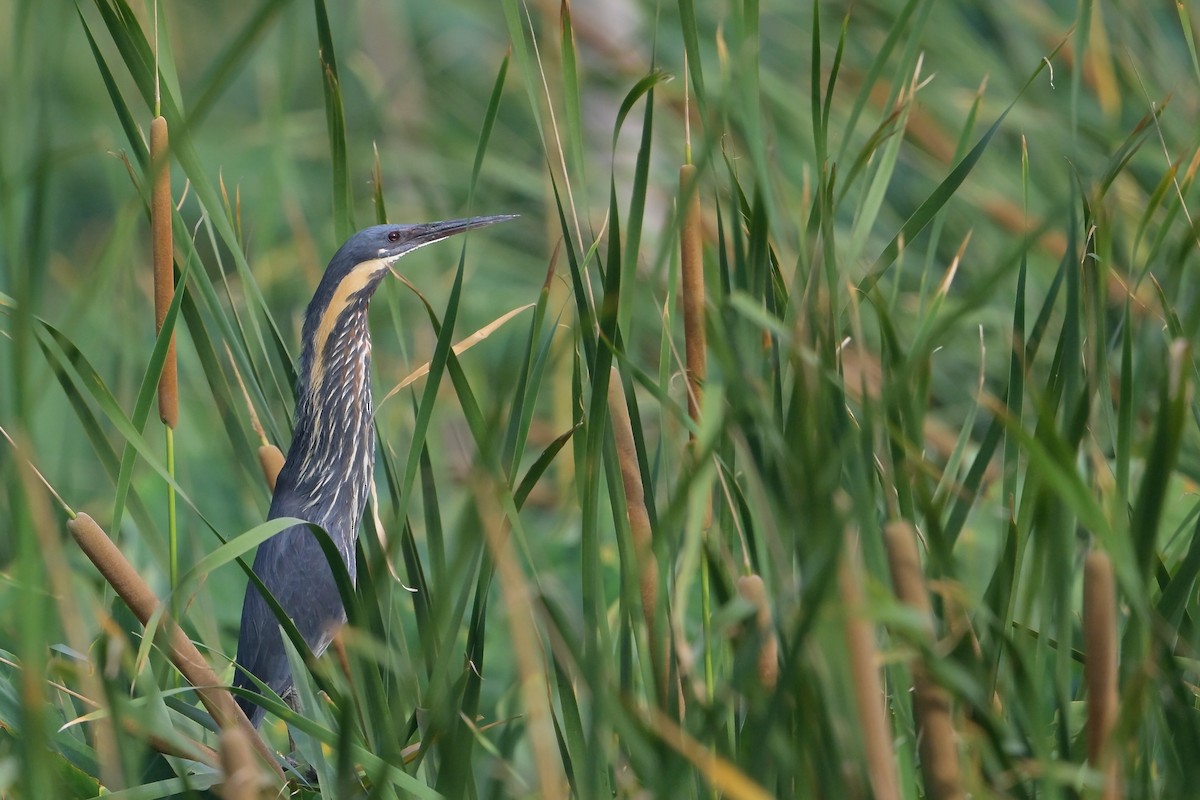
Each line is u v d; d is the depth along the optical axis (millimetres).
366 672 5215
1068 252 4660
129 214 5691
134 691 5902
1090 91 9344
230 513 9750
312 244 11789
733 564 5082
